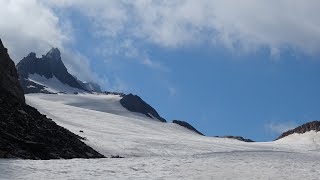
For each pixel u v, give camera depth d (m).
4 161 28.94
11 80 54.50
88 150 49.00
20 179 24.20
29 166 27.78
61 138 46.53
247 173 27.97
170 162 31.66
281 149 108.56
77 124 95.94
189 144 80.56
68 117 107.50
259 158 34.91
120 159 33.03
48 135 44.38
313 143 145.50
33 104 111.31
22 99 54.25
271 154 39.16
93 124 103.69
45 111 106.81
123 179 25.64
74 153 44.06
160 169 28.83
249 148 96.44
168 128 146.00
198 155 37.12
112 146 60.88
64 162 30.30
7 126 39.25
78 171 27.38
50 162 29.97
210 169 29.11
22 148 36.19
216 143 93.25
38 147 37.72
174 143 77.62
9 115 42.59
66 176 25.80
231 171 28.55
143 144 68.81
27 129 42.25
